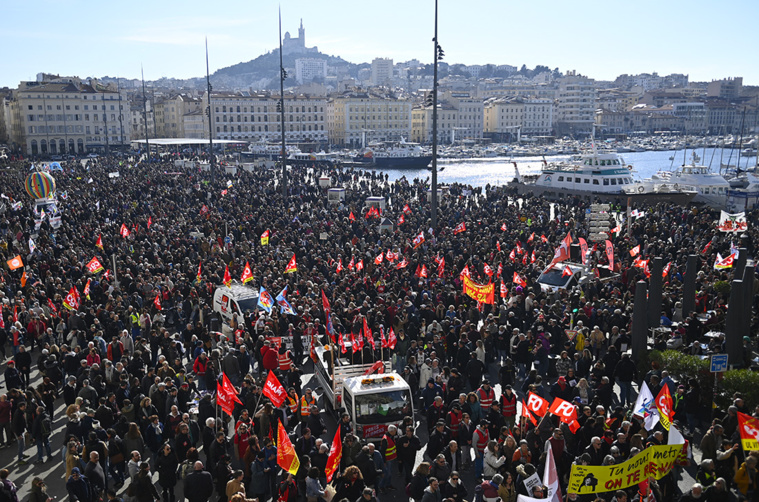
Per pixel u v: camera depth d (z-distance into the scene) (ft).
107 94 613.93
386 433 54.08
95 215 174.40
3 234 164.86
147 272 104.63
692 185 256.52
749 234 138.41
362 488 45.96
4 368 84.79
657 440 47.83
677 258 114.21
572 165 278.87
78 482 47.01
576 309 90.27
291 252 124.67
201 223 161.89
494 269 110.01
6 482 46.09
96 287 100.22
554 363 78.64
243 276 100.12
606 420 55.36
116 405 60.39
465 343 73.92
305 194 243.81
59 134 593.42
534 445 51.80
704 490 43.57
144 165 374.43
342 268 110.42
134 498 47.62
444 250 125.49
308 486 46.21
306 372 82.69
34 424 60.13
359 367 67.41
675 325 84.02
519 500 39.34
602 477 41.14
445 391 64.34
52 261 113.70
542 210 198.90
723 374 64.28
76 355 72.33
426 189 258.37
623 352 77.36
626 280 104.88
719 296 89.97
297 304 89.81
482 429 54.34
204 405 61.62
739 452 48.80
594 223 117.39
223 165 391.86
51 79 651.25
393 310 83.76
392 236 146.51
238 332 81.61
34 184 193.67
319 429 55.77
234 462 59.67
